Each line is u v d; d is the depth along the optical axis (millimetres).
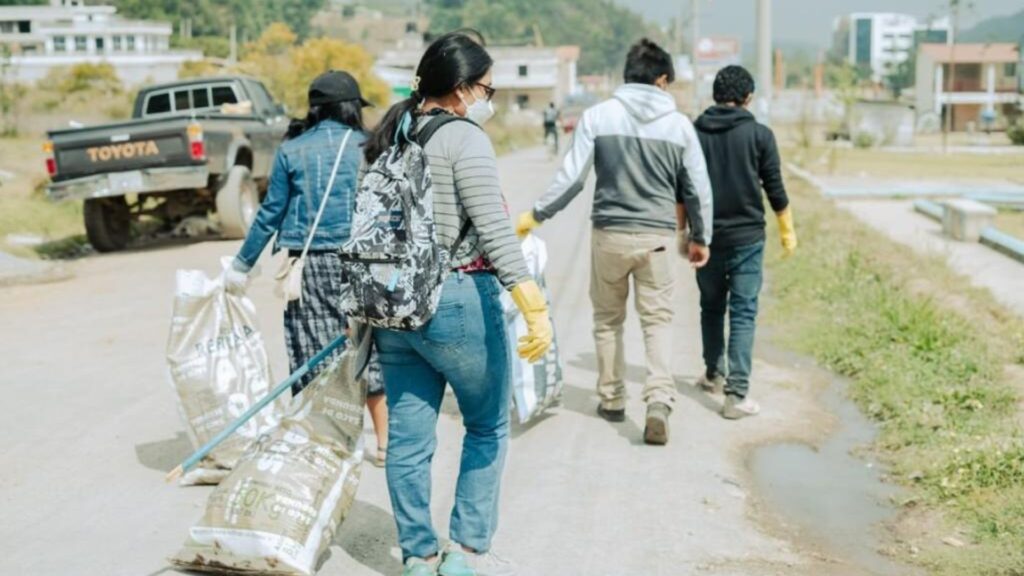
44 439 6145
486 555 4312
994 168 27016
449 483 5453
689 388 7320
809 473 5742
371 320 3812
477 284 3889
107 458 5812
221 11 130250
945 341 7996
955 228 13570
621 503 5230
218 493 4215
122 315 9703
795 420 6641
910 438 6121
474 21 195125
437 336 3842
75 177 13352
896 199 18922
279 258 13000
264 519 4113
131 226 15555
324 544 4234
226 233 14453
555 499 5266
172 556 4270
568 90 115875
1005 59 70062
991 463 5402
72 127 13328
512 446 6051
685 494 5367
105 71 51219
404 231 3760
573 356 8156
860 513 5184
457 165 3820
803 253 12367
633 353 8266
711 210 6121
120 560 4488
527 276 3844
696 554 4656
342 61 52219
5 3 109562
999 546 4656
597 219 6082
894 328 8422
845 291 10250
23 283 11398
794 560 4621
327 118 5238
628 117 5949
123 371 7660
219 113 15391
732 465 5812
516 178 25547
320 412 4336
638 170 5938
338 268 5137
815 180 22234
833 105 46312
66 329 9094
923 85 71812
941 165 28250
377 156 3934
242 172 14461
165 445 6031
